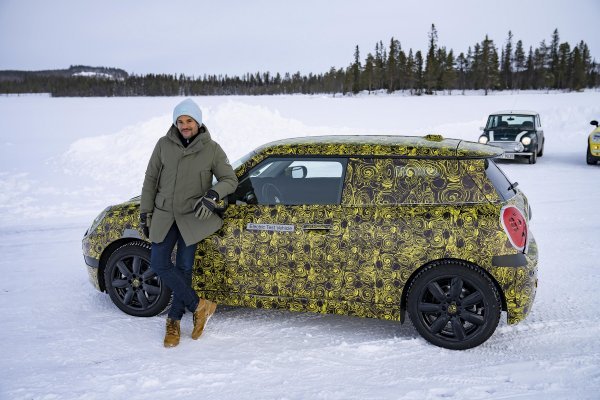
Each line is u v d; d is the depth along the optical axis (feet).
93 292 16.57
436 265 12.15
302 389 10.50
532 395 10.19
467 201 12.10
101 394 10.27
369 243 12.25
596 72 356.59
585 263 19.03
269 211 12.92
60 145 67.82
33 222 26.81
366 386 10.62
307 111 148.36
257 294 13.15
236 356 12.05
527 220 12.87
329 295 12.67
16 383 10.71
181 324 14.05
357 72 378.32
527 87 374.63
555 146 65.87
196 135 12.78
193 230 12.60
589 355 11.98
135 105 190.60
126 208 14.42
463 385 10.62
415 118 122.72
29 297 16.10
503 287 11.78
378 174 12.62
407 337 13.14
